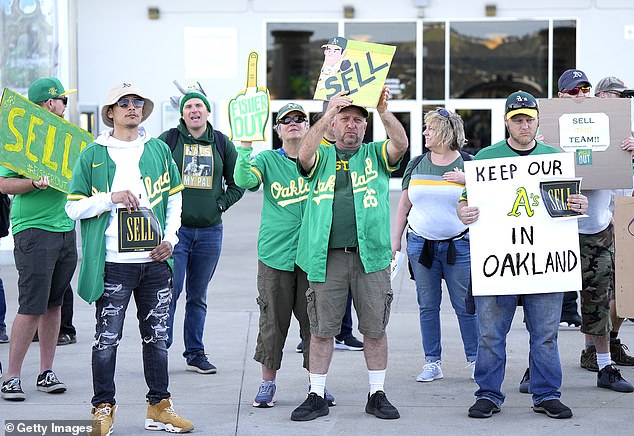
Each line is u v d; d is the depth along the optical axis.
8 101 7.11
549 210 6.81
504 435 6.49
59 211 7.39
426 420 6.85
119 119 6.36
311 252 6.75
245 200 23.98
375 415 6.93
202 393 7.61
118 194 6.20
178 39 25.77
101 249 6.26
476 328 8.17
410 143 26.14
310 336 7.20
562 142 7.62
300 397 7.50
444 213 7.85
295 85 26.08
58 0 13.95
